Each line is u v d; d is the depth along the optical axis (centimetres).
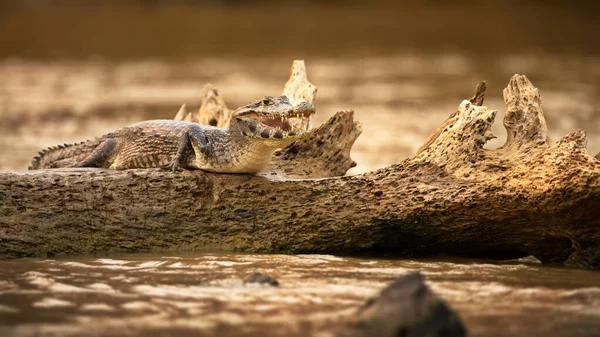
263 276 1008
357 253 1205
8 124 2788
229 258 1155
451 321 786
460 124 1195
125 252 1201
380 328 789
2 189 1180
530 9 7838
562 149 1118
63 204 1186
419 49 5581
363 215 1172
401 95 3669
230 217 1202
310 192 1188
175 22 6750
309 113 1158
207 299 934
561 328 834
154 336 802
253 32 6300
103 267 1101
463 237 1173
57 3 7306
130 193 1196
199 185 1200
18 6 7069
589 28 6606
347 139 1325
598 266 1120
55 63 4731
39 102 3369
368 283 1011
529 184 1108
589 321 857
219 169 1209
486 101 3409
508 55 5222
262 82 3972
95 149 1348
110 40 5766
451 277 1053
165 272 1066
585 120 2845
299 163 1299
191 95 3569
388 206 1164
